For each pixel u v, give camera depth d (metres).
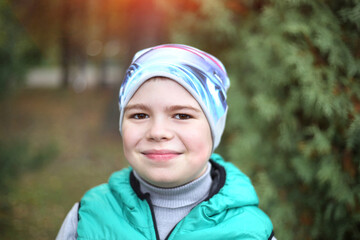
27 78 3.90
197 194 1.19
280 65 2.16
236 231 1.11
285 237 2.12
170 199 1.18
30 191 4.62
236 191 1.21
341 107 1.85
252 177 2.34
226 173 1.33
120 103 1.20
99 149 6.76
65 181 5.21
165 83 1.06
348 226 1.95
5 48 3.54
